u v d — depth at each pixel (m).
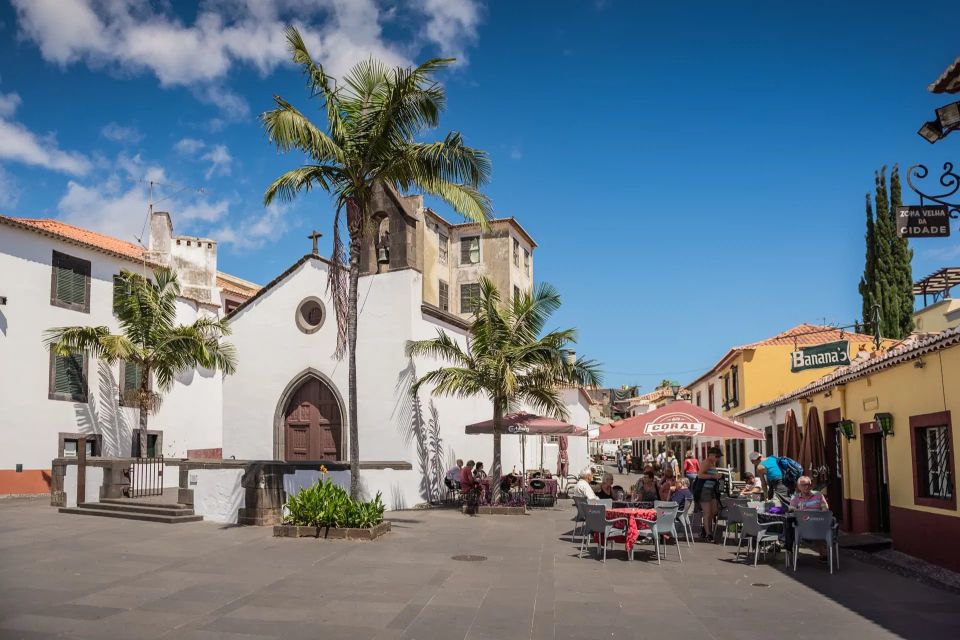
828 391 17.39
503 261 40.62
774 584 10.39
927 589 10.08
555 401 20.20
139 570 10.70
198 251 33.91
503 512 19.47
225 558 11.77
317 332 23.30
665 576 10.93
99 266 27.03
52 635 7.30
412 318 21.98
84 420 25.78
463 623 8.07
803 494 12.23
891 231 35.12
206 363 23.20
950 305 26.44
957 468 10.98
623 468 53.59
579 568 11.53
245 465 16.11
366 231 15.87
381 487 19.50
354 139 15.31
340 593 9.39
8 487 23.06
